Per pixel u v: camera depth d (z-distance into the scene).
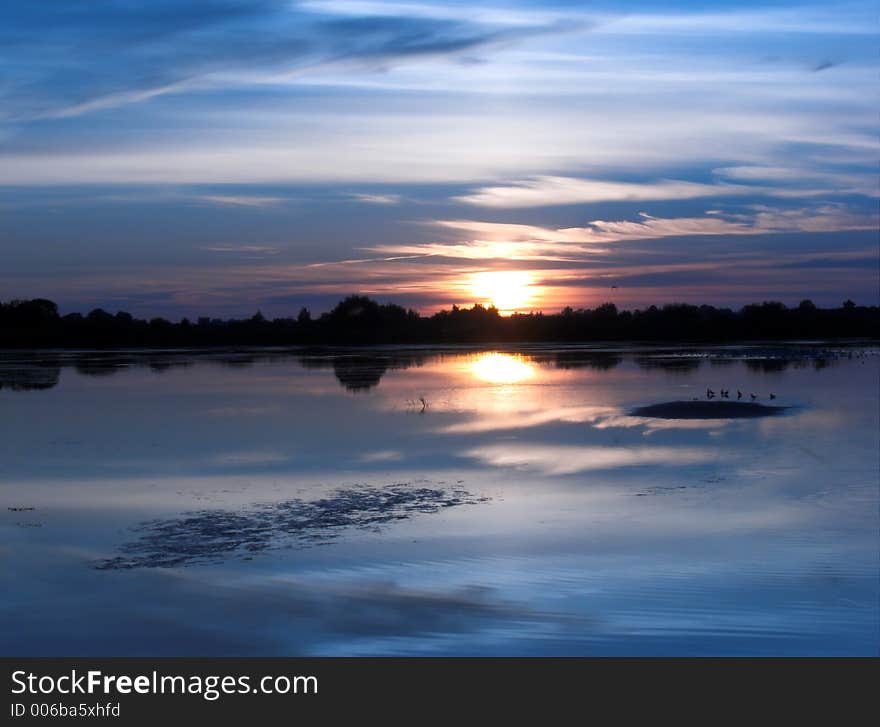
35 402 50.59
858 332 179.00
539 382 62.97
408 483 25.77
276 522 21.14
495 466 28.44
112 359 98.88
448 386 59.72
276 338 158.62
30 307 151.38
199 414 44.06
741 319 183.00
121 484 26.03
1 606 15.30
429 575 16.88
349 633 14.20
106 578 16.75
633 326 180.25
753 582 16.33
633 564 17.50
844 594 15.66
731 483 25.53
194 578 16.70
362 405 47.53
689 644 13.72
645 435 35.12
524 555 18.19
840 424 38.31
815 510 22.19
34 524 21.09
